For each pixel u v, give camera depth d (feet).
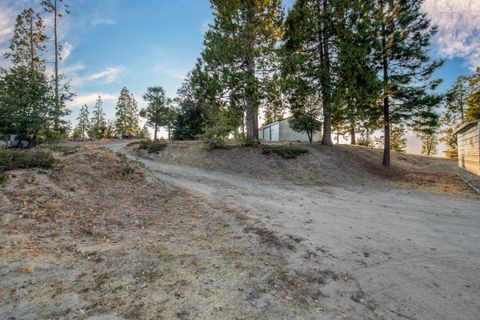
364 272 14.80
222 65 55.77
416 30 54.13
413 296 12.72
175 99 117.50
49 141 54.39
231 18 58.70
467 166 52.29
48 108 51.44
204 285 12.29
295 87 54.54
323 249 17.53
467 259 16.74
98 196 22.13
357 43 52.60
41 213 17.20
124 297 10.76
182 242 17.02
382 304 12.03
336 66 54.19
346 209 27.89
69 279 11.50
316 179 45.50
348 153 60.80
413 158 91.20
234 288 12.28
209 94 56.39
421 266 15.69
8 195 17.93
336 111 53.72
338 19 53.47
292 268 14.79
